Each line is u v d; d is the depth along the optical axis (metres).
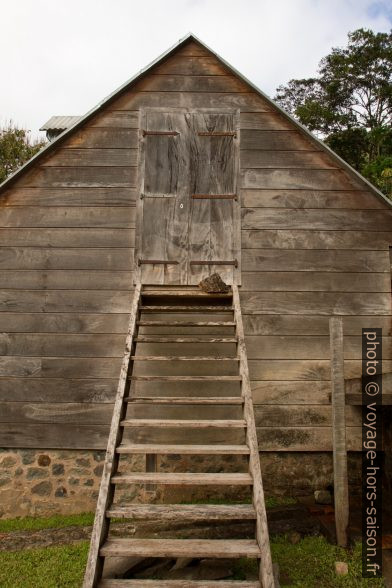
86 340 5.01
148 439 4.87
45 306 5.06
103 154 5.29
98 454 4.85
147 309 4.55
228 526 4.22
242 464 4.89
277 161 5.29
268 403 4.92
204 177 5.27
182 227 5.18
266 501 4.75
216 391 4.97
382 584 3.40
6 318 5.04
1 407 4.90
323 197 5.23
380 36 26.67
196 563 3.60
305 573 3.54
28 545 4.03
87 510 4.76
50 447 4.84
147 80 5.41
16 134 16.69
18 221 5.17
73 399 4.91
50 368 4.96
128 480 3.10
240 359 3.87
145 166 5.27
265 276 5.11
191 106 5.37
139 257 5.12
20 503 4.77
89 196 5.23
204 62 5.44
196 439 4.88
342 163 5.16
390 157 18.81
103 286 5.09
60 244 5.15
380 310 5.07
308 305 5.08
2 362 4.96
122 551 2.76
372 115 27.25
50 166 5.27
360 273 5.13
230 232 5.18
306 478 4.84
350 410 4.99
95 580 2.64
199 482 3.09
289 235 5.18
